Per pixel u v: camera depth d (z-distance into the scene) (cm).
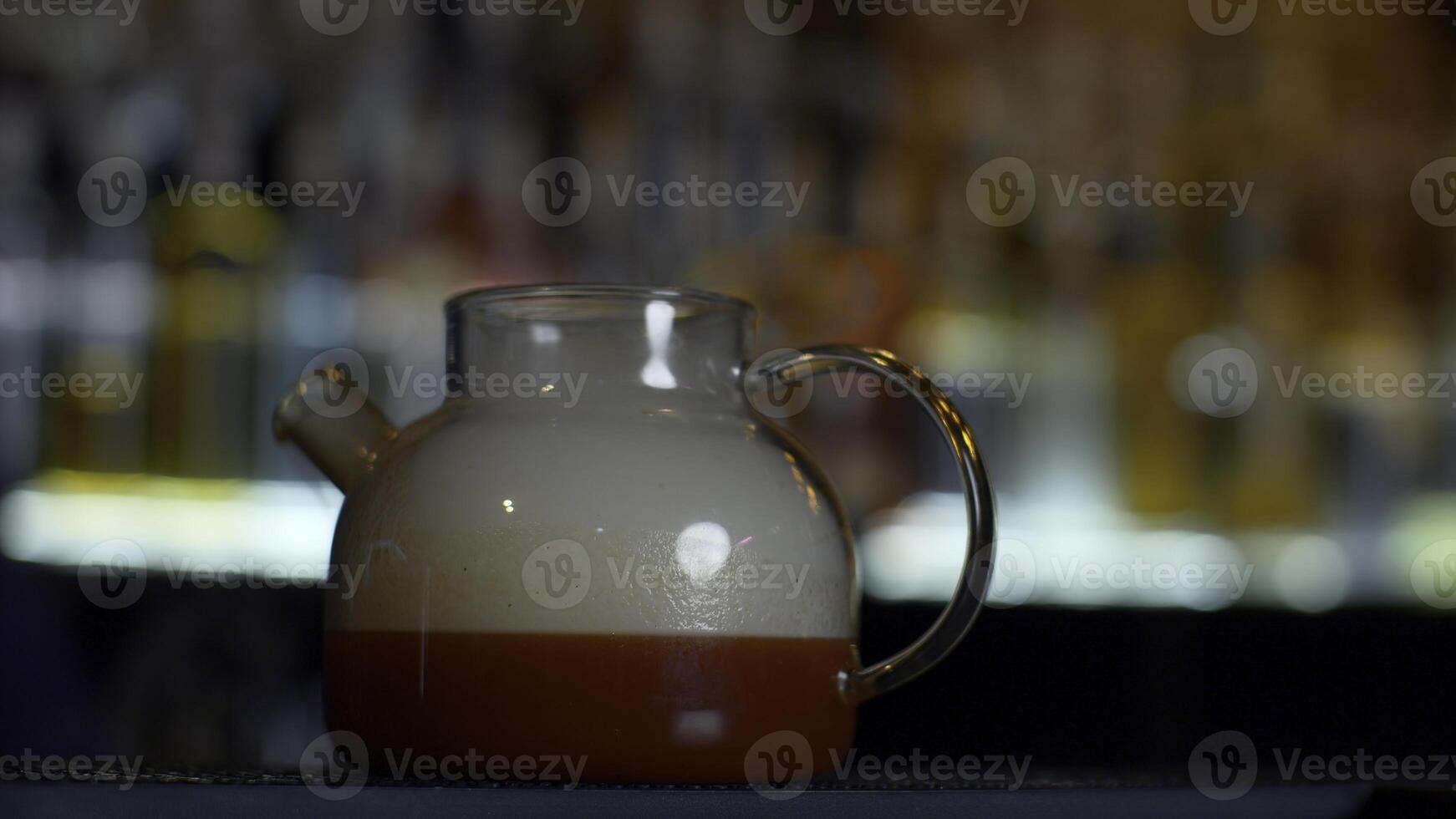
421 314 211
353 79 207
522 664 58
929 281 252
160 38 197
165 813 48
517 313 63
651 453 60
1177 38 280
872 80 248
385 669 60
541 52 217
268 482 199
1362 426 299
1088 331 268
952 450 64
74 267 194
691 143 231
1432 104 309
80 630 169
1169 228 279
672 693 58
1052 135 266
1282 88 289
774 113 238
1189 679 205
